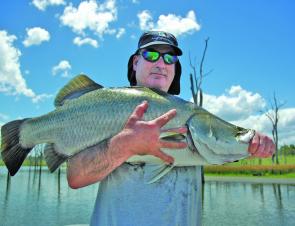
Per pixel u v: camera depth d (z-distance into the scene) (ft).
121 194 2.68
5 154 3.16
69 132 2.84
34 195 16.71
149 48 3.07
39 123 3.03
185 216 2.73
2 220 10.50
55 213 11.85
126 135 2.21
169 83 3.16
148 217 2.62
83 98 2.85
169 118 2.23
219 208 12.67
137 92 2.70
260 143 2.68
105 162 2.33
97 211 2.76
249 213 11.59
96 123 2.72
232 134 2.77
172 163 2.36
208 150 2.70
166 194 2.70
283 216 11.00
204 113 2.77
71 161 2.52
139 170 2.70
